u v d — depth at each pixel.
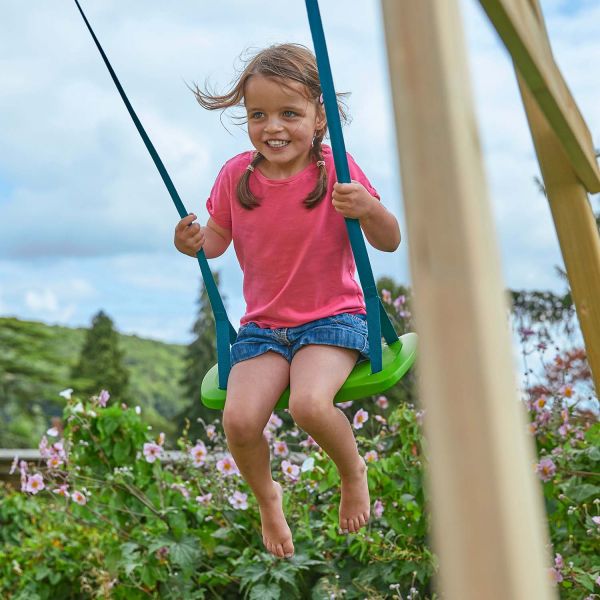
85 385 21.44
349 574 3.37
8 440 19.80
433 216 1.05
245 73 2.22
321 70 1.91
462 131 1.07
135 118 2.15
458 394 1.02
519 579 0.97
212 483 3.65
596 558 3.04
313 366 2.12
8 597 3.87
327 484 3.34
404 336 2.33
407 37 1.09
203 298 16.16
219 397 2.22
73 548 3.83
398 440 3.50
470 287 1.03
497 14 1.63
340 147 1.98
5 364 20.80
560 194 2.69
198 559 3.46
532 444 3.26
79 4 2.09
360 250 2.05
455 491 1.00
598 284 2.66
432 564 3.17
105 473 3.76
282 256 2.25
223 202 2.38
